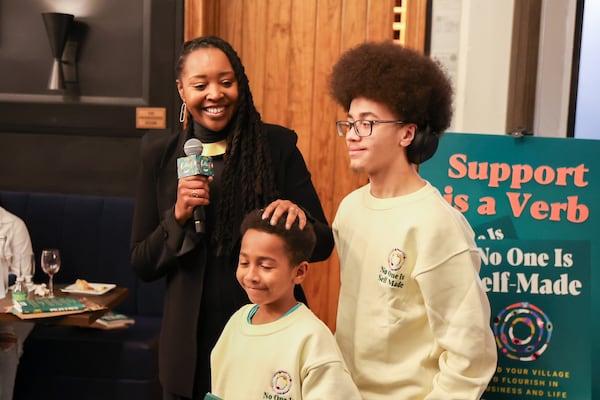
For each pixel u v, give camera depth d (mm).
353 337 1606
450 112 1583
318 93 3984
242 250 1588
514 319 1927
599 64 3475
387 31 3887
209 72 1878
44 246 3936
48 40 4039
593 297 2006
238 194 1951
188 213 1864
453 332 1451
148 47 4000
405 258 1505
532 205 2025
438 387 1455
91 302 3162
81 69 4059
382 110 1510
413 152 1553
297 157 2078
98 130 4090
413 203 1531
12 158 4152
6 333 3219
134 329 3578
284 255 1558
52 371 3367
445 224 1484
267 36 3992
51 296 3250
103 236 3914
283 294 1583
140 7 3986
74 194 4113
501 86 3506
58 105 4086
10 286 3543
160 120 4047
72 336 3410
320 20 3941
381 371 1543
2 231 3520
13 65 4082
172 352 1912
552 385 1910
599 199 2014
